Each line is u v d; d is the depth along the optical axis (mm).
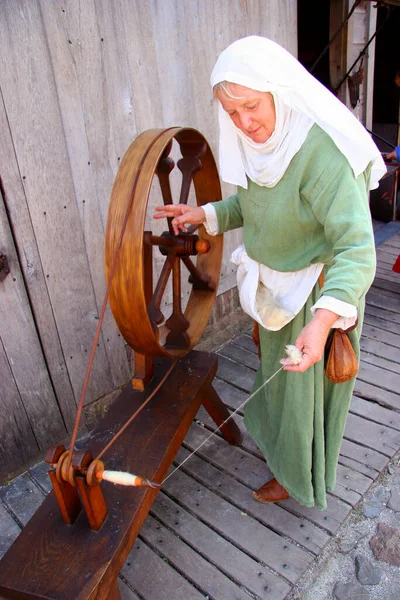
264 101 1229
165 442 1544
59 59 1910
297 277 1489
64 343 2248
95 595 1148
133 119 2238
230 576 1655
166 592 1622
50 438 2330
